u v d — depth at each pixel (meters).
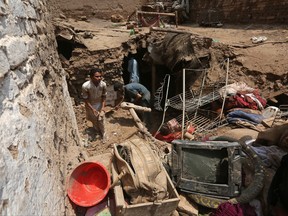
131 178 2.53
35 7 3.06
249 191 2.87
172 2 14.99
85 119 6.20
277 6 9.94
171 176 3.08
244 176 3.10
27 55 2.03
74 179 2.73
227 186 2.87
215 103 5.95
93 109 5.07
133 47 8.10
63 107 4.00
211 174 3.05
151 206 2.45
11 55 1.56
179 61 6.79
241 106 5.62
